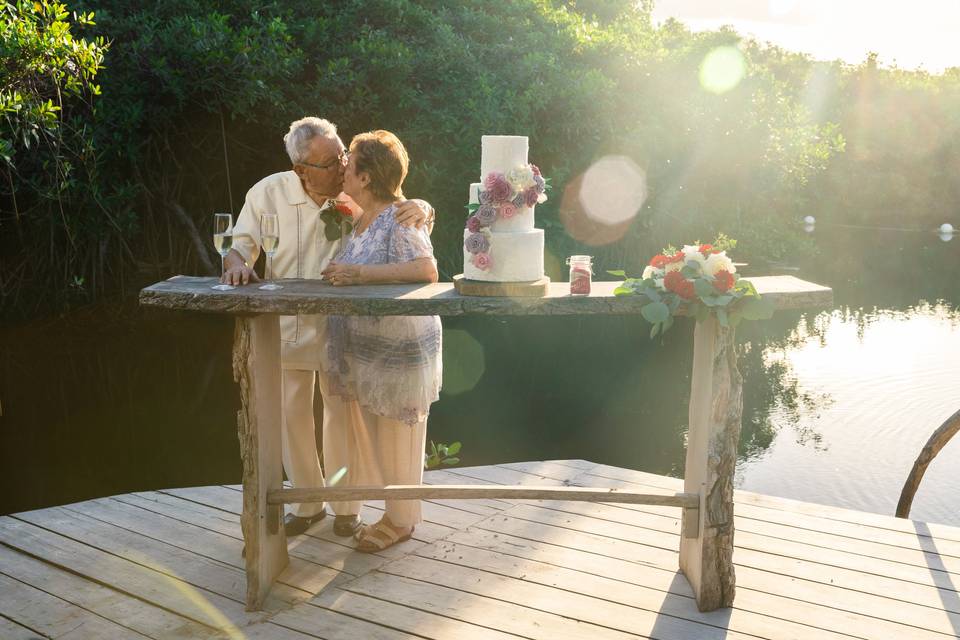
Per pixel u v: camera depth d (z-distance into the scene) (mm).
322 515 3576
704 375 2844
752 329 12281
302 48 10906
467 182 11867
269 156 11664
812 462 6438
